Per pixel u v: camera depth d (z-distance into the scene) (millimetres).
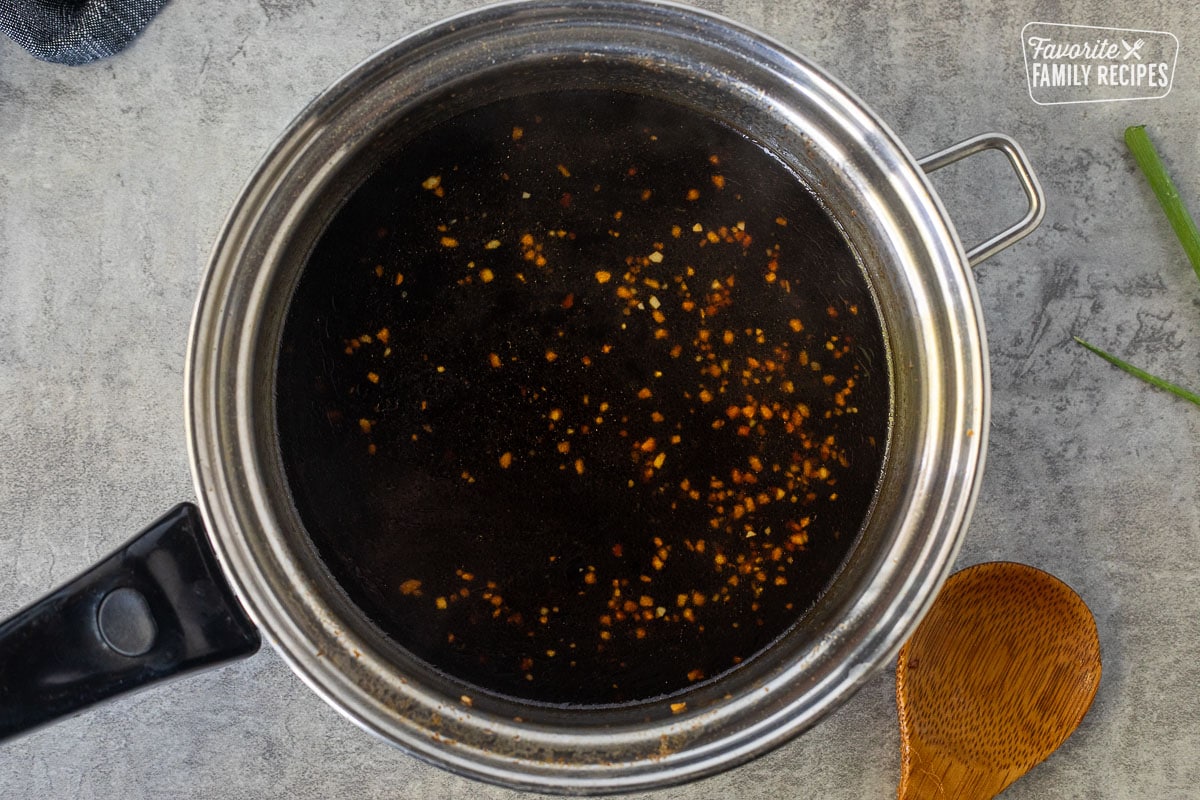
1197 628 533
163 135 531
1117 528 533
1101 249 535
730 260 487
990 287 536
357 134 463
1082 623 509
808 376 486
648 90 483
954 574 508
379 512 476
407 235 481
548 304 486
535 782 448
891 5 535
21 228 531
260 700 531
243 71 532
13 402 530
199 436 442
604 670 476
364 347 478
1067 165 536
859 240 482
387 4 533
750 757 450
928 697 512
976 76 536
